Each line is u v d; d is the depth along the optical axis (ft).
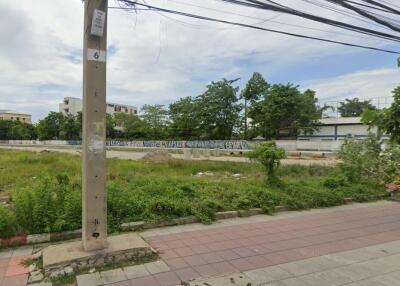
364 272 13.71
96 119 14.14
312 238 17.99
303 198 25.66
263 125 134.21
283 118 128.36
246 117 146.61
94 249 14.21
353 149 37.11
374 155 35.91
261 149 28.94
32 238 16.29
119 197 20.16
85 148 14.02
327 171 44.88
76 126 238.48
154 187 23.93
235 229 19.36
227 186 27.27
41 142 251.39
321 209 25.07
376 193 29.53
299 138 144.97
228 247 16.35
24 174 41.27
